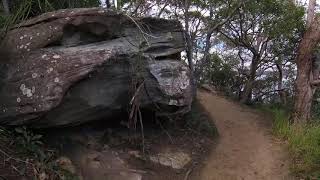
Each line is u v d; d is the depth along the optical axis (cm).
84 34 680
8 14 732
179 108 727
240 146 923
